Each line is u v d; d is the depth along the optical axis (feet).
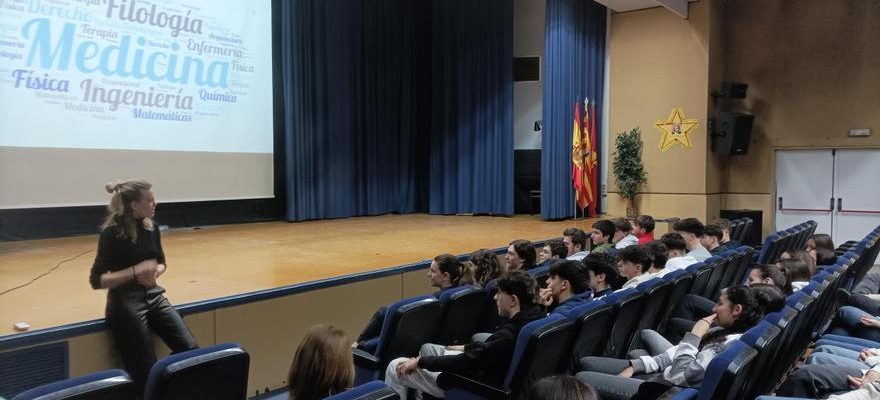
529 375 7.70
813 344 12.40
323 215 31.73
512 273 8.86
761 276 10.74
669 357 8.90
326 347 5.67
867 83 27.89
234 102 25.21
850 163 28.66
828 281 10.46
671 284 10.62
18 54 18.88
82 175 20.58
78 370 9.73
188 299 11.82
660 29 30.91
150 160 22.47
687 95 30.07
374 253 18.86
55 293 12.68
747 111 30.78
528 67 34.83
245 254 18.56
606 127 33.32
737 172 31.27
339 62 32.37
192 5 23.44
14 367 9.11
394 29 35.55
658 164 31.04
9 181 18.94
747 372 6.48
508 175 33.73
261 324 12.49
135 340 9.42
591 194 32.60
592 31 32.83
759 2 30.25
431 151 35.78
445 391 8.57
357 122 33.63
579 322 8.17
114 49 21.16
